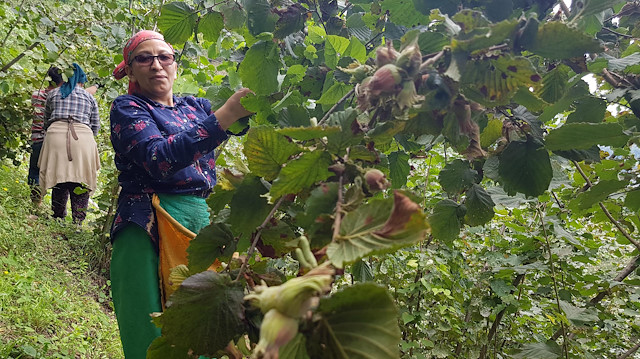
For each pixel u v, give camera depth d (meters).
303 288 0.52
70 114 4.58
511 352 1.84
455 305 2.48
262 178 0.93
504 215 2.52
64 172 4.51
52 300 3.09
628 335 2.38
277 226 0.93
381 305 0.54
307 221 0.75
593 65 1.08
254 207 0.93
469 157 1.21
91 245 4.20
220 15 1.54
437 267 2.33
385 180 0.78
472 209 1.35
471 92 0.88
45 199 5.34
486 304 2.27
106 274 4.08
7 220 3.92
